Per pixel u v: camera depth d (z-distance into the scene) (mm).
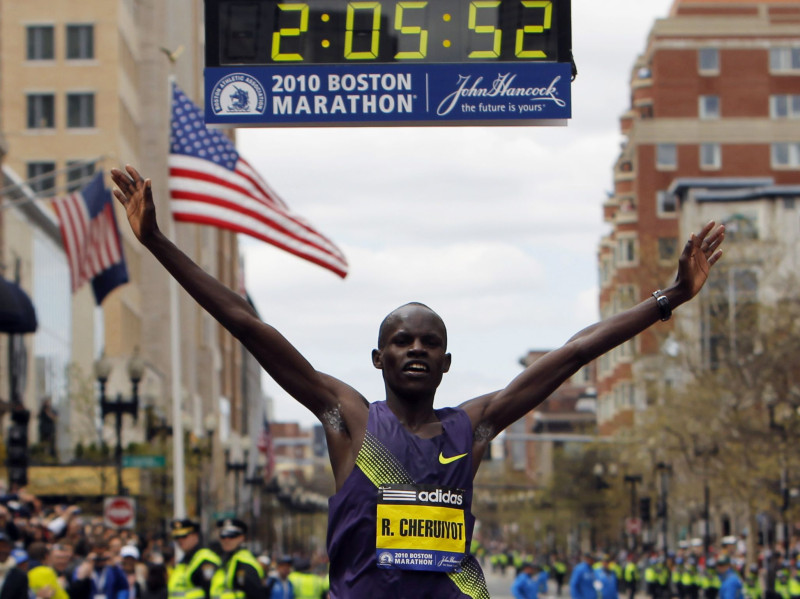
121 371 91625
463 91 12320
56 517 36438
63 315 89500
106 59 94500
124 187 8258
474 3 12328
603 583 61688
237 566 21609
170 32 108125
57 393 85812
